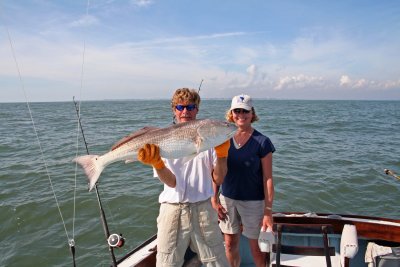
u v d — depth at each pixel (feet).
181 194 9.55
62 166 40.52
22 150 52.19
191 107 9.92
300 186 32.63
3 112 183.32
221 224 12.75
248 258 15.31
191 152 9.16
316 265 11.27
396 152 50.42
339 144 58.18
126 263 11.61
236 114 11.68
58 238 22.66
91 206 27.71
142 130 9.47
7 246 21.86
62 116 137.90
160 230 9.82
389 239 13.48
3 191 31.50
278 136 68.18
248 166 11.85
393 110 228.02
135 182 34.06
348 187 32.48
